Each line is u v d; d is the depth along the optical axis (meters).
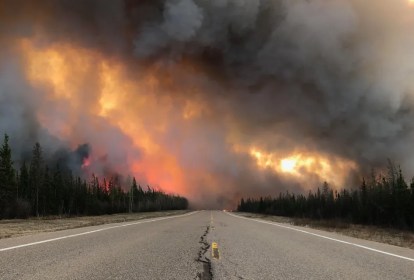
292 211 113.81
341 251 12.45
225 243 14.45
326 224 38.91
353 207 82.75
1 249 11.23
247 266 9.02
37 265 8.50
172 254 10.98
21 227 23.42
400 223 57.22
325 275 7.99
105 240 14.66
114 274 7.68
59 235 16.55
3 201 64.81
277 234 19.47
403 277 7.89
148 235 17.52
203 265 9.06
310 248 13.16
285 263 9.57
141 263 9.19
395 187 67.38
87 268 8.29
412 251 13.07
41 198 84.94
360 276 7.95
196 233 19.23
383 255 11.62
